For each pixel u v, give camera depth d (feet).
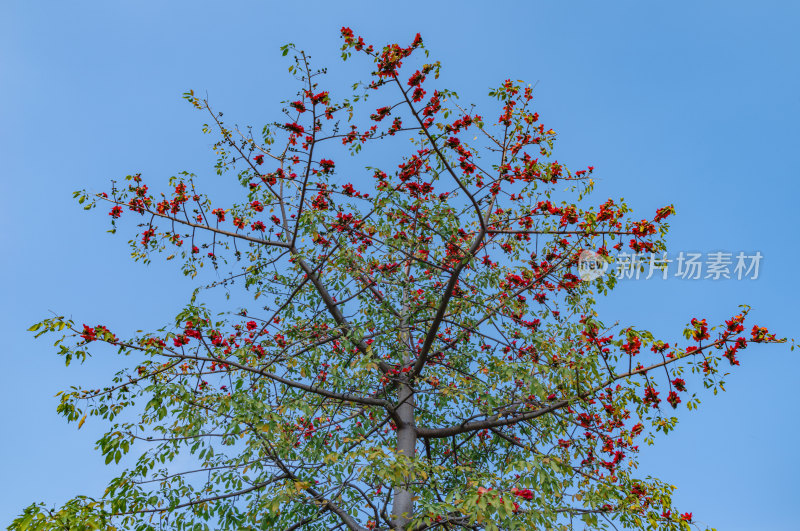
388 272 27.99
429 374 28.81
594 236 23.17
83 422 20.76
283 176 27.14
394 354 29.99
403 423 26.91
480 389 25.57
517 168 25.53
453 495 19.42
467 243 29.04
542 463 19.10
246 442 21.35
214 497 22.99
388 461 18.86
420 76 21.74
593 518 21.50
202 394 23.07
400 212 26.71
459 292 27.73
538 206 24.81
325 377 27.25
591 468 25.36
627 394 22.94
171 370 22.71
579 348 25.25
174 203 25.73
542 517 18.51
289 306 28.99
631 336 21.20
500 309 27.20
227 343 24.00
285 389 26.30
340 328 26.07
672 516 23.09
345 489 23.97
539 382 22.03
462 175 27.14
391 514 22.16
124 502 21.36
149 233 26.09
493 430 27.20
